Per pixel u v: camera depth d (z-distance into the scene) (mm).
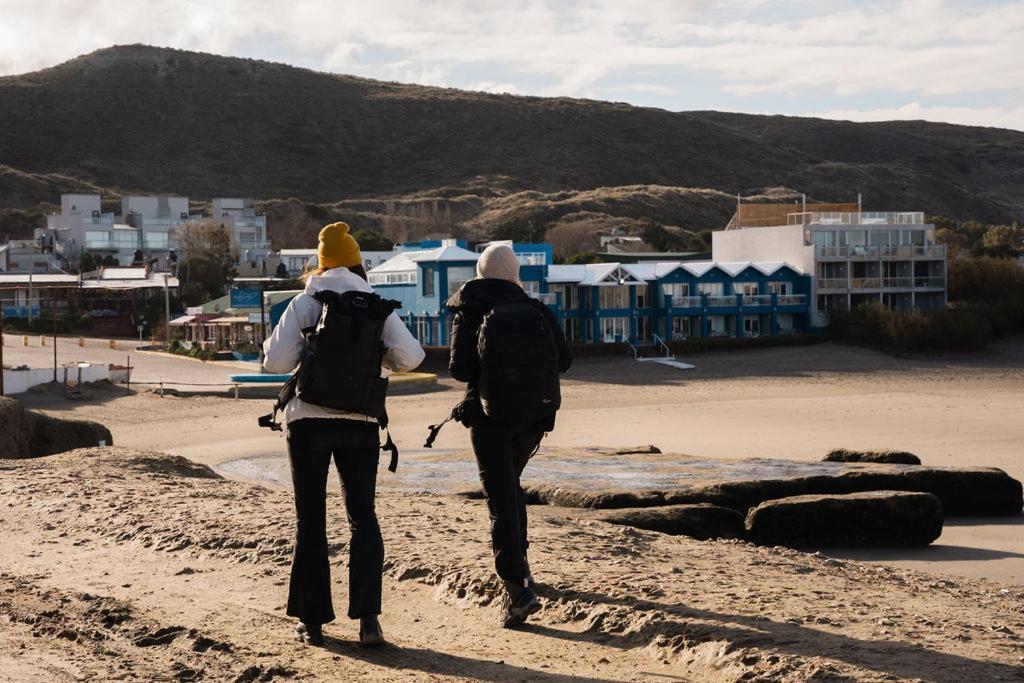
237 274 99062
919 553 16422
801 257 81125
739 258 85250
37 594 7781
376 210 195000
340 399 6297
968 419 42281
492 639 6676
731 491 17016
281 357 6363
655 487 17281
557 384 7027
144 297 89188
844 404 49875
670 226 177875
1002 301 79938
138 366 64438
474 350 6984
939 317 73938
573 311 74250
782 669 5555
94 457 15328
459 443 34688
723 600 7047
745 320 79375
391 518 10273
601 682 5711
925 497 16781
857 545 16531
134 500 11344
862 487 18812
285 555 8711
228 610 7371
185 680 5727
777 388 58688
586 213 176375
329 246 6629
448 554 8500
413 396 54406
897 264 84062
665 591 7289
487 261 7145
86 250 110875
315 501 6480
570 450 23969
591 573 7859
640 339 76312
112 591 8008
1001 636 6305
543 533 9547
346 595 7758
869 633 6211
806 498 16547
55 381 52406
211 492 12000
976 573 14797
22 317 84938
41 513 10984
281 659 6160
